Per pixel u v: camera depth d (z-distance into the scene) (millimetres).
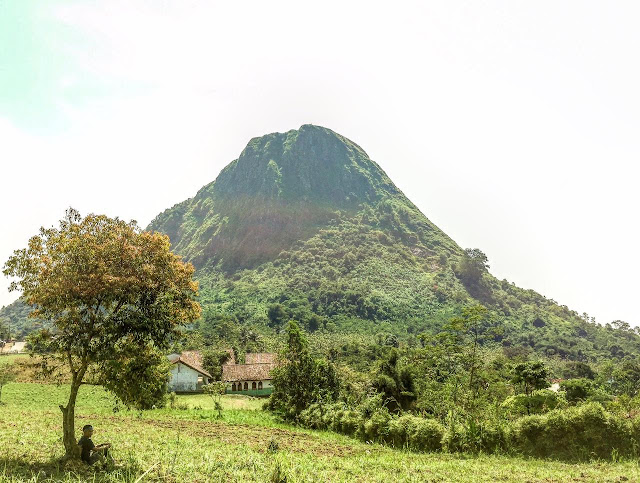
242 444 21062
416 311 157125
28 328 175875
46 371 14391
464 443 20797
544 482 14078
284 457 16828
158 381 15273
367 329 136875
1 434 18922
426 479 14555
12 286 14078
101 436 20969
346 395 37094
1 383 44688
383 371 41438
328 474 14844
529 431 19969
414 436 22359
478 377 42000
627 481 14047
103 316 14219
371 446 23484
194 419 32469
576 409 19781
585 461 18188
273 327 138250
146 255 14789
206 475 13266
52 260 14094
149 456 15523
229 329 118188
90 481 11703
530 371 42250
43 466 13000
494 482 14211
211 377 70062
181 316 15008
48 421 25109
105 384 14086
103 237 14625
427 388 41219
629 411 26844
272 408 39125
